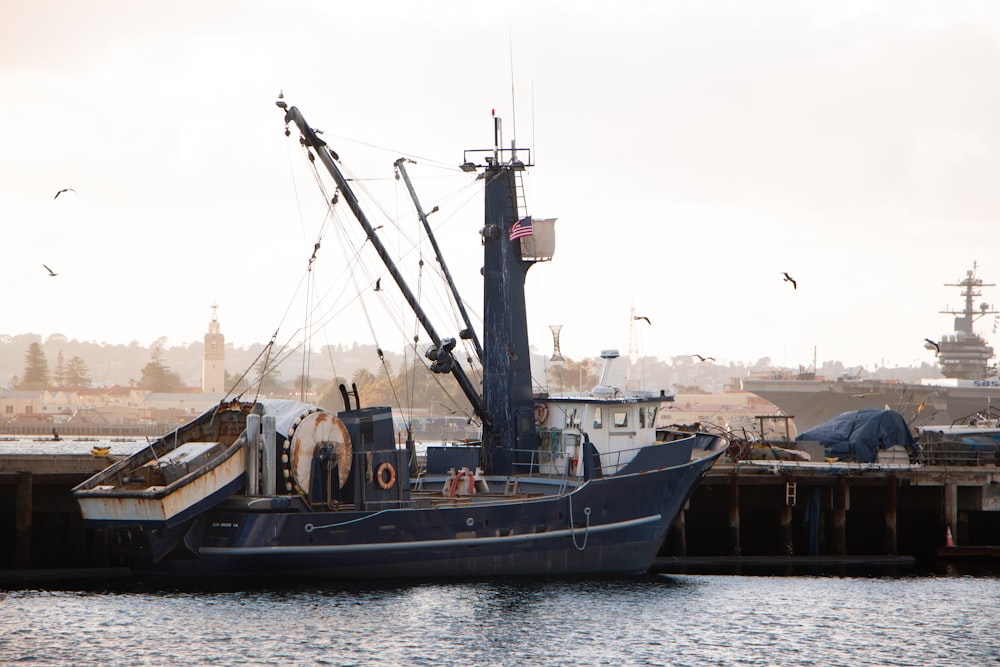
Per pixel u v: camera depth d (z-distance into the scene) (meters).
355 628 84.88
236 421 97.81
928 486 138.62
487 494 107.50
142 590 95.44
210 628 83.81
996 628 92.81
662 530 109.69
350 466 97.94
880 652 84.81
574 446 111.25
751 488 133.62
